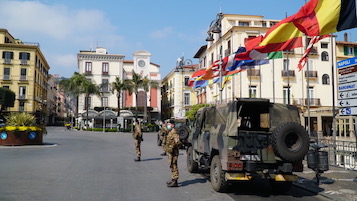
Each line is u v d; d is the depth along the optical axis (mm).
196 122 9695
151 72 63406
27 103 55188
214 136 7445
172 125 7617
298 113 7449
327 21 7836
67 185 7293
